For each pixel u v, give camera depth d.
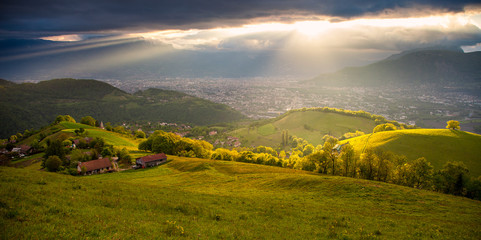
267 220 25.47
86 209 20.84
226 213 26.28
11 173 33.34
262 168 75.62
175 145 116.69
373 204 36.94
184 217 22.97
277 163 93.81
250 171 71.25
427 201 37.56
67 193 25.70
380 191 42.06
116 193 29.53
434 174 58.44
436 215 31.97
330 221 26.34
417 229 24.42
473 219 30.55
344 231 22.56
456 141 103.56
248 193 44.97
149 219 20.81
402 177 59.69
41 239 13.86
